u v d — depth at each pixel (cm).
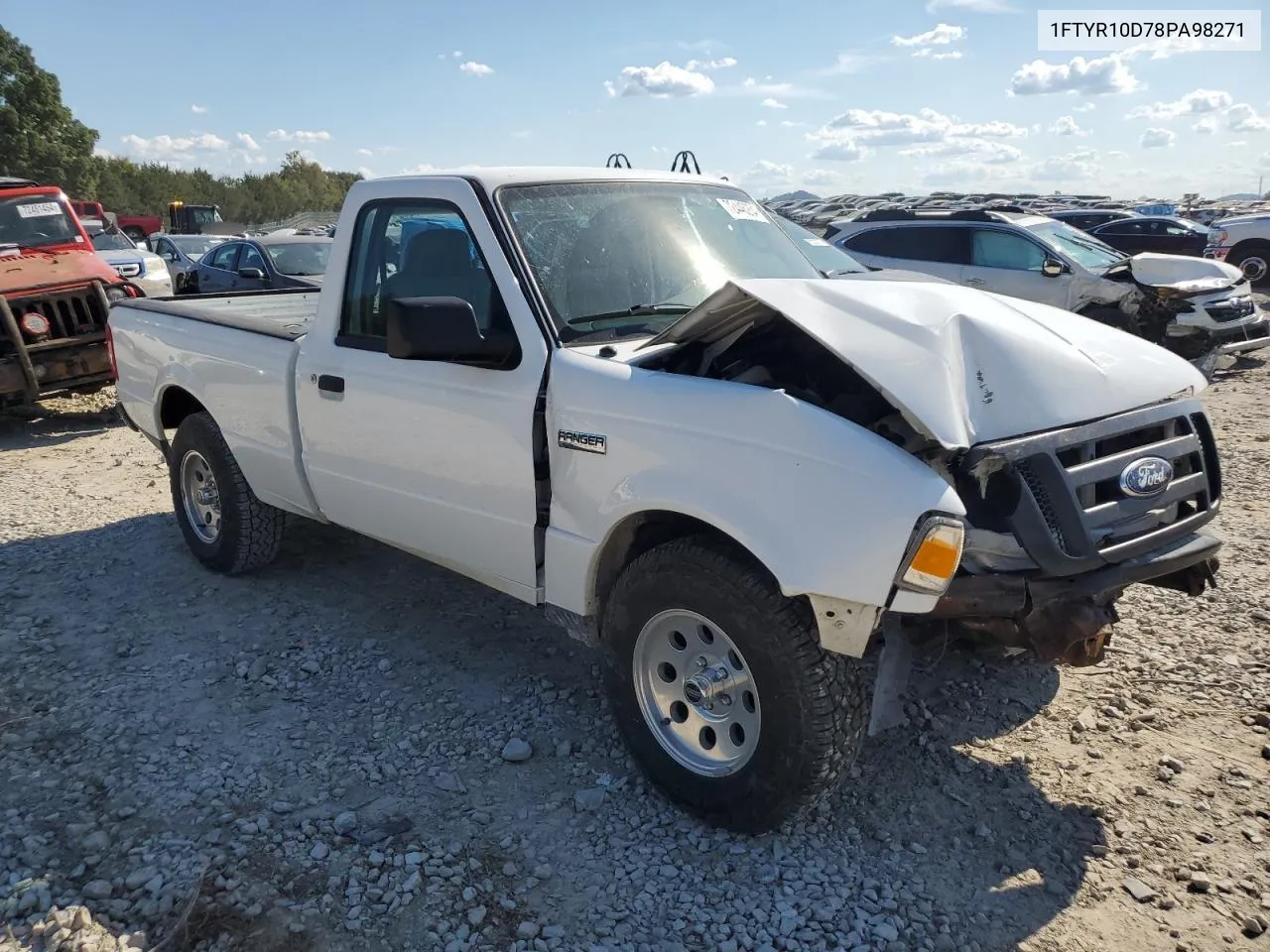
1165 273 1109
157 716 387
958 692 395
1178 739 361
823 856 302
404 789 339
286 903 282
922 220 1286
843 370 330
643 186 412
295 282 1179
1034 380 296
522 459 345
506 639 455
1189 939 268
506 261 354
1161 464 307
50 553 566
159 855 304
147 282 1324
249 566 521
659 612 312
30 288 885
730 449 287
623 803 331
